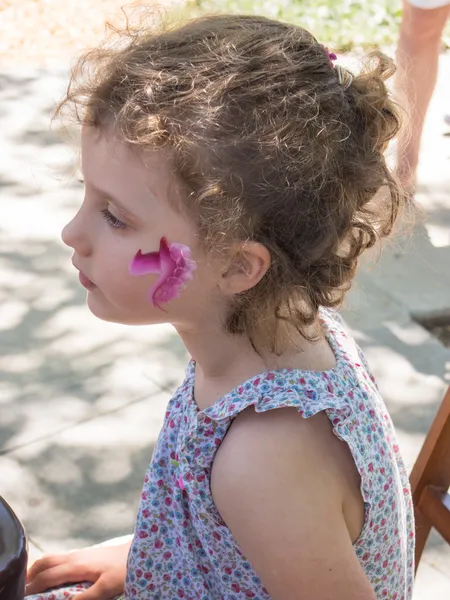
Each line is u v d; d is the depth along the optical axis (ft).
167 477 4.30
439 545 7.42
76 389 9.15
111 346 9.82
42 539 7.42
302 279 3.70
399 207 4.16
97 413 8.83
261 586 3.97
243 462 3.58
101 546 5.17
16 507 7.72
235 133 3.42
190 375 4.33
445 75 16.48
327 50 3.89
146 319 3.73
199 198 3.42
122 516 7.70
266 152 3.44
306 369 3.93
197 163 3.40
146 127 3.39
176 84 3.48
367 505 3.83
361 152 3.74
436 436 4.80
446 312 10.48
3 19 18.04
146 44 3.73
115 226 3.60
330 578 3.54
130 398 9.05
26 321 10.17
